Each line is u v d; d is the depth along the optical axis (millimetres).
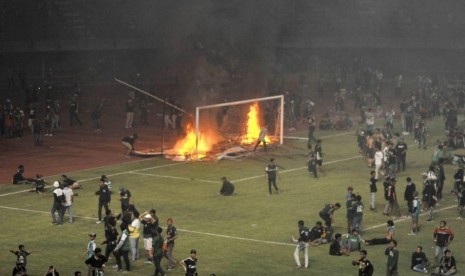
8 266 56844
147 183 80438
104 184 66312
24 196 75250
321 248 60656
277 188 76562
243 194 76062
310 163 82500
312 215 69000
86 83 143750
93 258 52469
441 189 73688
